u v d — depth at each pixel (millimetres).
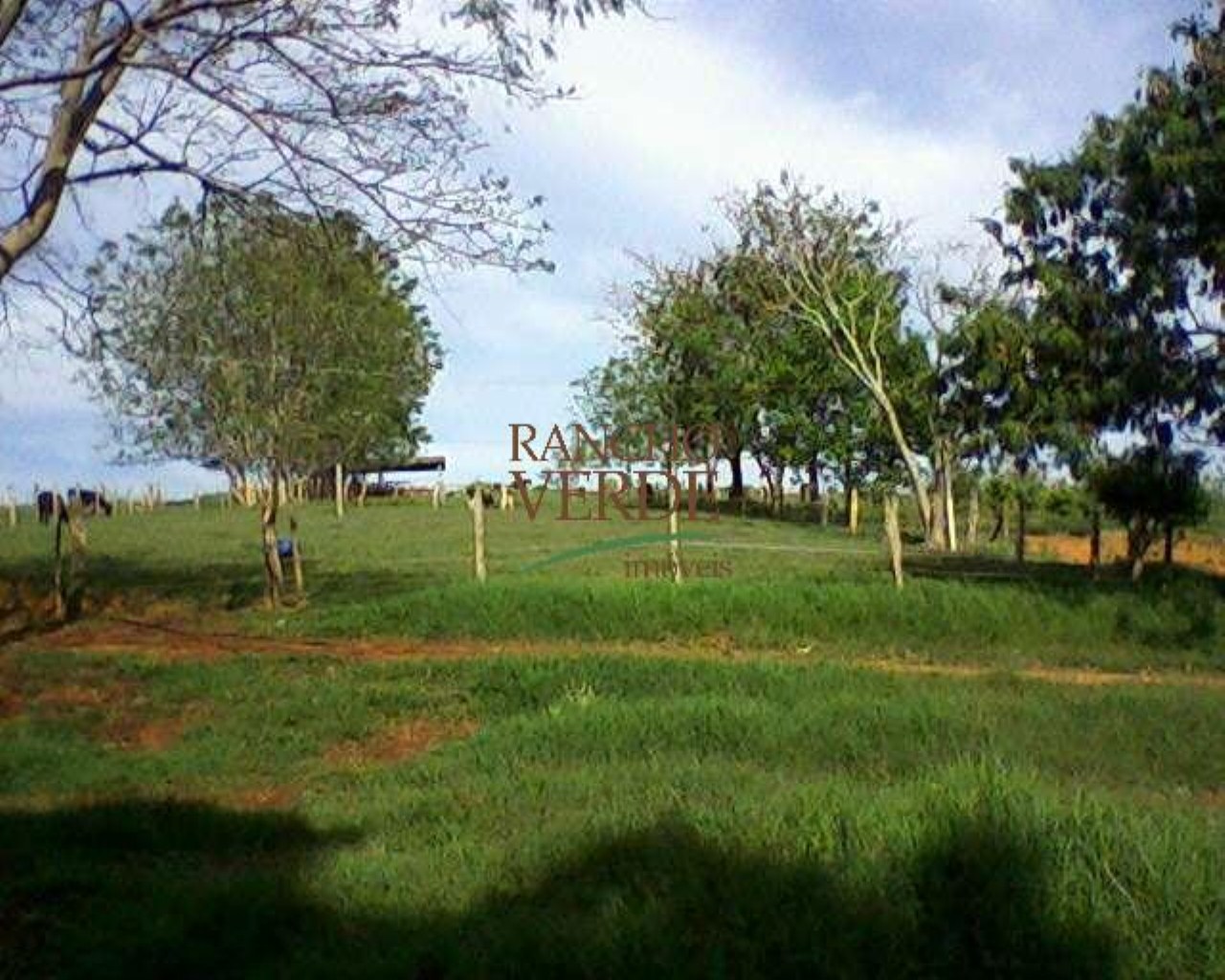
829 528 39188
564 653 14766
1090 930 5129
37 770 10297
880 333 38344
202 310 17750
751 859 5805
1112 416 21891
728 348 42750
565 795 8305
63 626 16797
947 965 5066
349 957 5422
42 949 6039
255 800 9570
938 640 15945
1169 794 8617
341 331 18609
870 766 9445
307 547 28047
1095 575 21688
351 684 13164
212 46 8203
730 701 11258
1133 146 19672
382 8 8383
